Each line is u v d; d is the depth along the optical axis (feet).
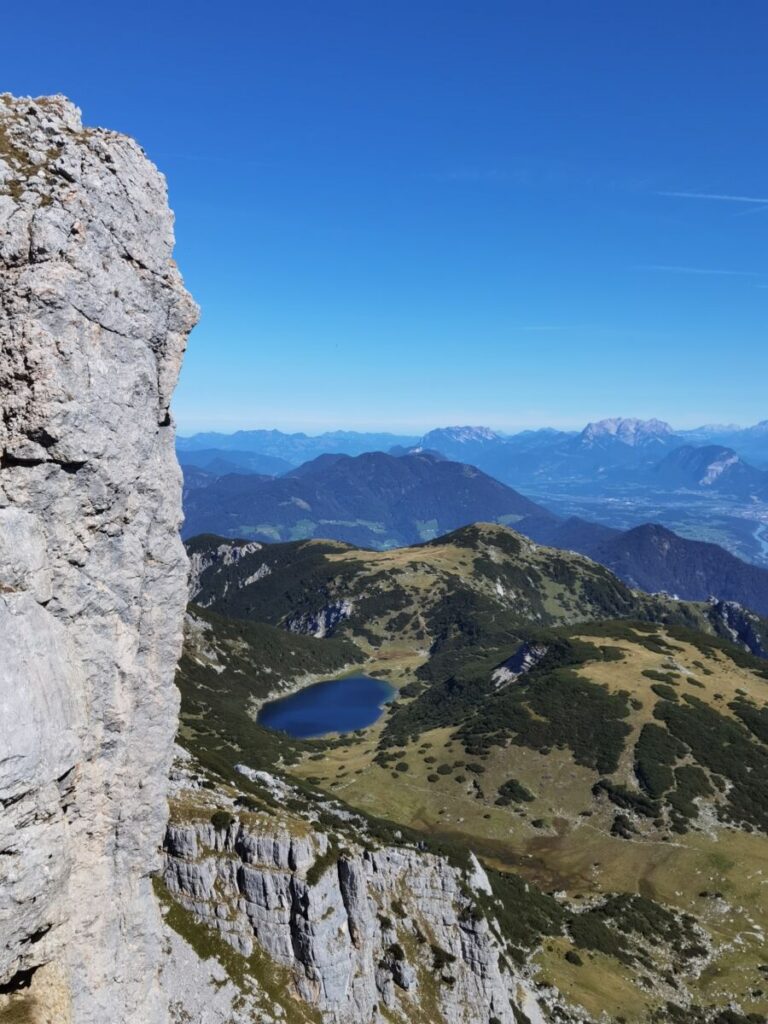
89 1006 65.77
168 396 75.46
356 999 142.61
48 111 67.36
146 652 73.72
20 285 58.65
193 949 129.39
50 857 58.65
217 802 163.43
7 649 55.88
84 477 62.80
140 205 70.38
